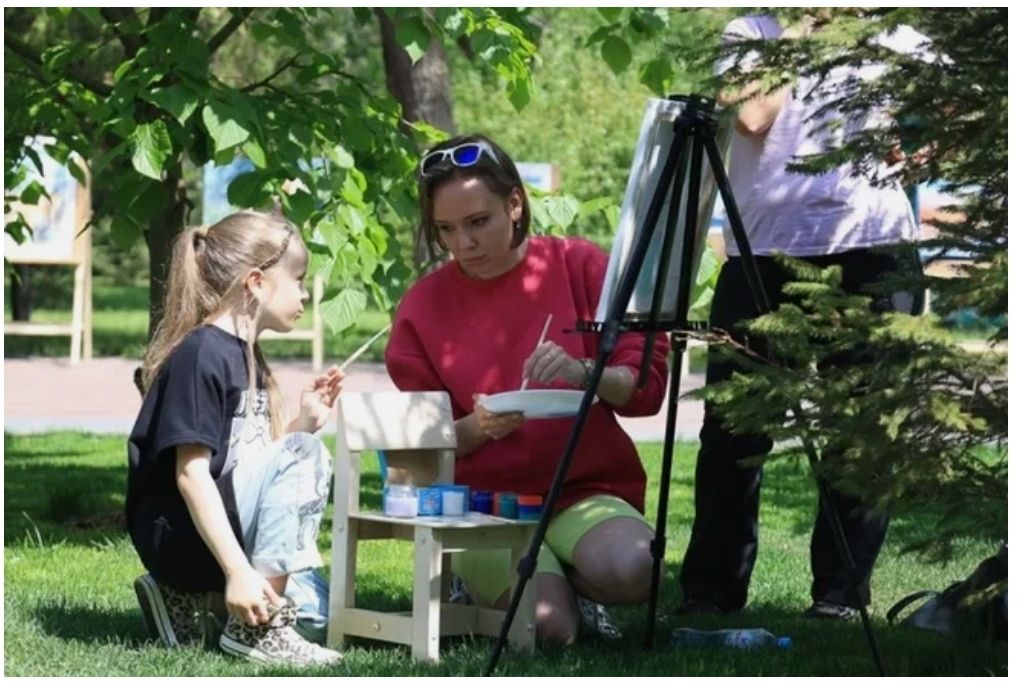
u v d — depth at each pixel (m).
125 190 7.04
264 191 6.71
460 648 4.77
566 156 22.12
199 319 4.81
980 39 4.20
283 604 4.66
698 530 5.82
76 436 11.91
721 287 5.83
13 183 8.09
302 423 4.90
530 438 4.96
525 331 5.01
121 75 6.69
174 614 4.86
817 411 4.17
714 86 4.45
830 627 5.43
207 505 4.56
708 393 4.14
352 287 6.77
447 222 4.89
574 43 22.53
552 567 4.93
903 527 7.86
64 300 27.70
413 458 5.04
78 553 6.79
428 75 10.92
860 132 4.33
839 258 5.66
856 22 4.17
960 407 4.02
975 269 4.04
